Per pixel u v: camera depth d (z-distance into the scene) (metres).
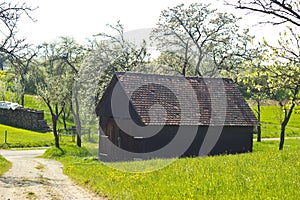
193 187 11.69
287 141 52.50
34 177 19.14
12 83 81.19
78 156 36.75
